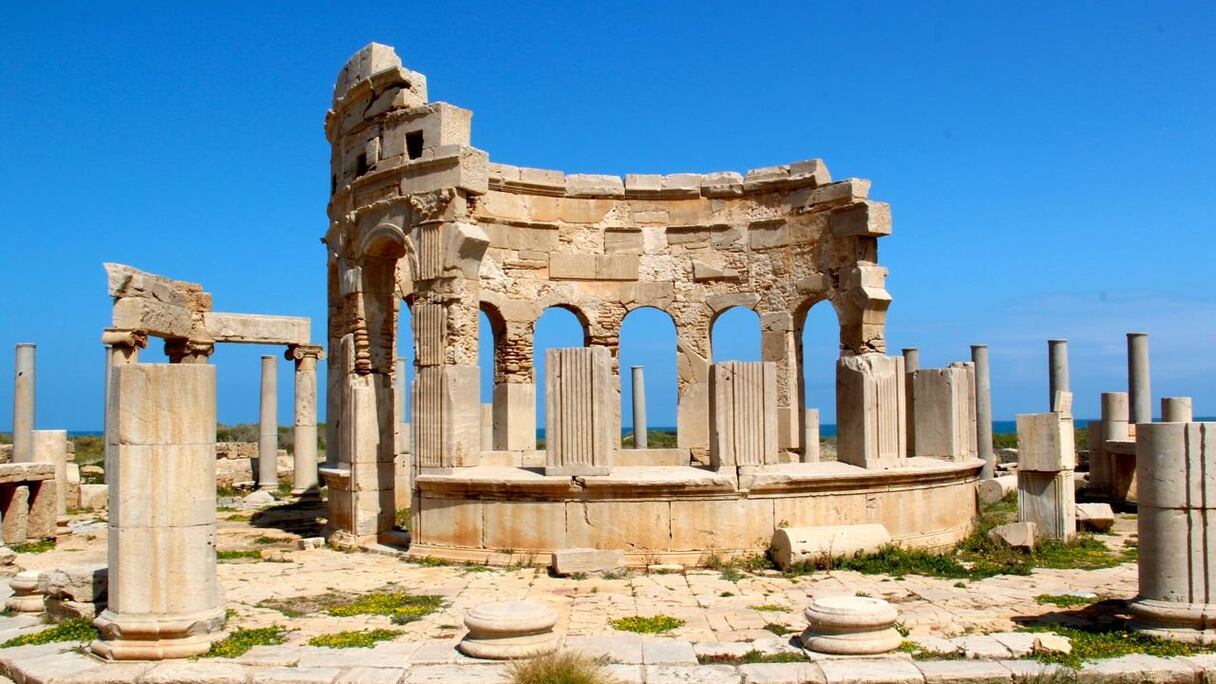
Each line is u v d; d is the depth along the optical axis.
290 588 16.23
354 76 22.47
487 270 25.31
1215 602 11.95
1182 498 12.09
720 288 25.88
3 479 21.77
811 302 24.83
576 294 26.06
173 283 28.00
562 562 16.92
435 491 19.23
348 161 22.94
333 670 10.98
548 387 18.34
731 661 11.36
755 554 17.97
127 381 12.24
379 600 14.93
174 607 12.07
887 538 18.09
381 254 21.94
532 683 10.11
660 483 17.81
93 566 14.09
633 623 13.21
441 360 19.58
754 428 18.28
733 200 25.98
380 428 21.55
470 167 20.00
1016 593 15.16
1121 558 18.64
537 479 18.06
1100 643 11.80
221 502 32.25
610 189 26.23
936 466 20.16
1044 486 20.55
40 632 12.95
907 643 11.67
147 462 12.16
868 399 19.56
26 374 30.09
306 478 32.41
